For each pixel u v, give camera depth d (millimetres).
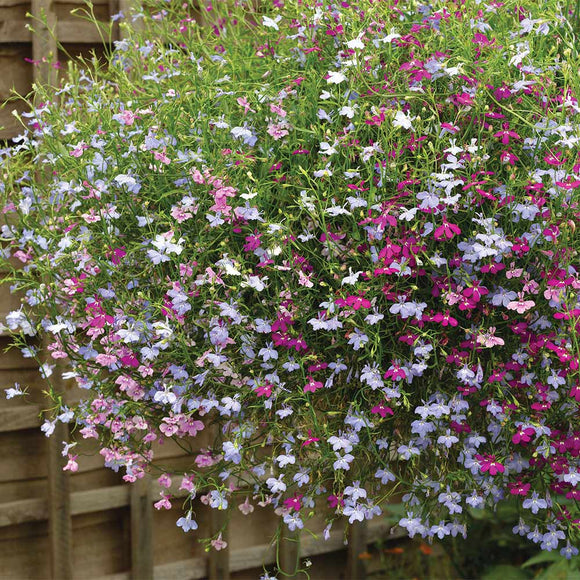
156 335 1562
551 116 1513
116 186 1672
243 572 2814
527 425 1522
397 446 1667
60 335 1701
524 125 1563
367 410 1584
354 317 1537
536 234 1489
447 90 1613
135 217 1652
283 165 1653
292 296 1554
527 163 1591
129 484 2588
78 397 2459
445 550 3010
